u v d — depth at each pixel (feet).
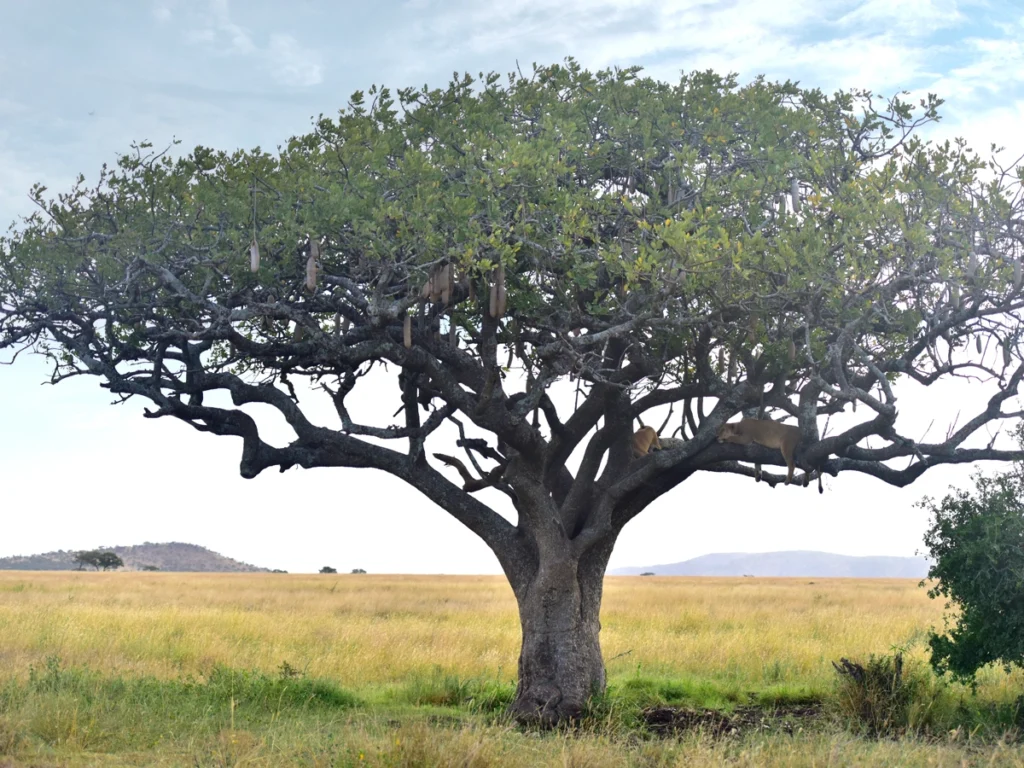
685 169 38.88
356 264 40.83
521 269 41.98
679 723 42.80
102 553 351.46
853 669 45.09
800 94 44.96
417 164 37.73
